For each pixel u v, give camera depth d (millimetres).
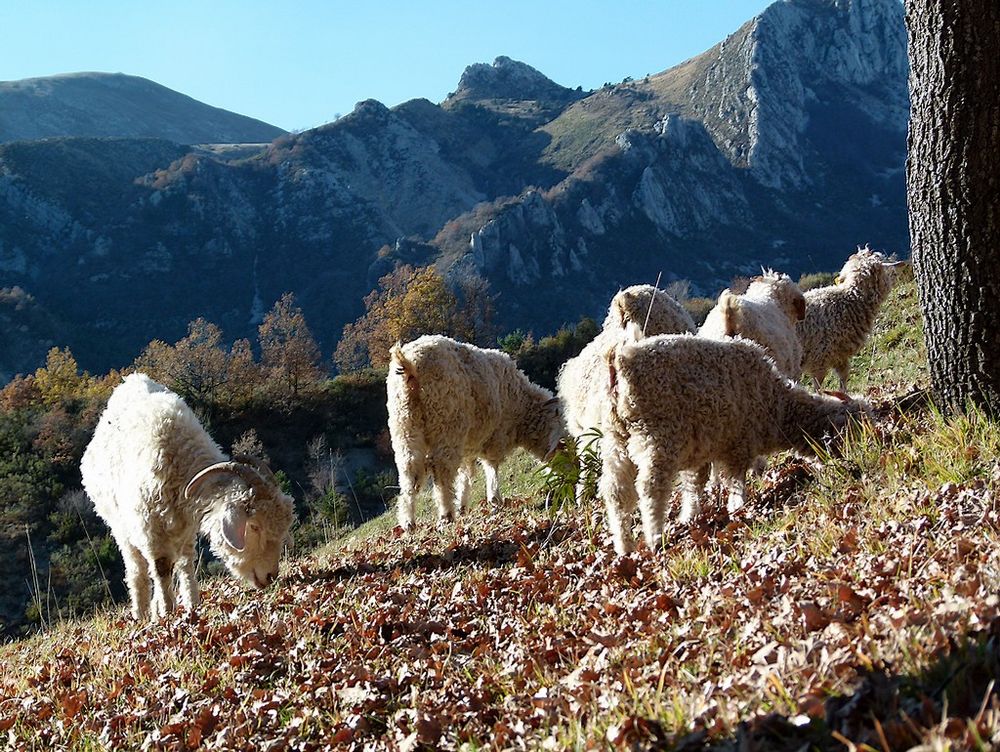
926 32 6730
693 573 6066
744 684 3953
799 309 12461
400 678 5707
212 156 197750
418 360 11477
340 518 24531
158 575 9094
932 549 5008
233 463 8875
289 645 6926
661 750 3750
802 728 3432
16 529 29969
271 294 149375
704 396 7219
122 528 9430
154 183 167250
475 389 12008
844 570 5113
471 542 9516
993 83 6531
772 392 7738
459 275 129750
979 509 5438
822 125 195750
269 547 8953
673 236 153250
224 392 51531
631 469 7469
